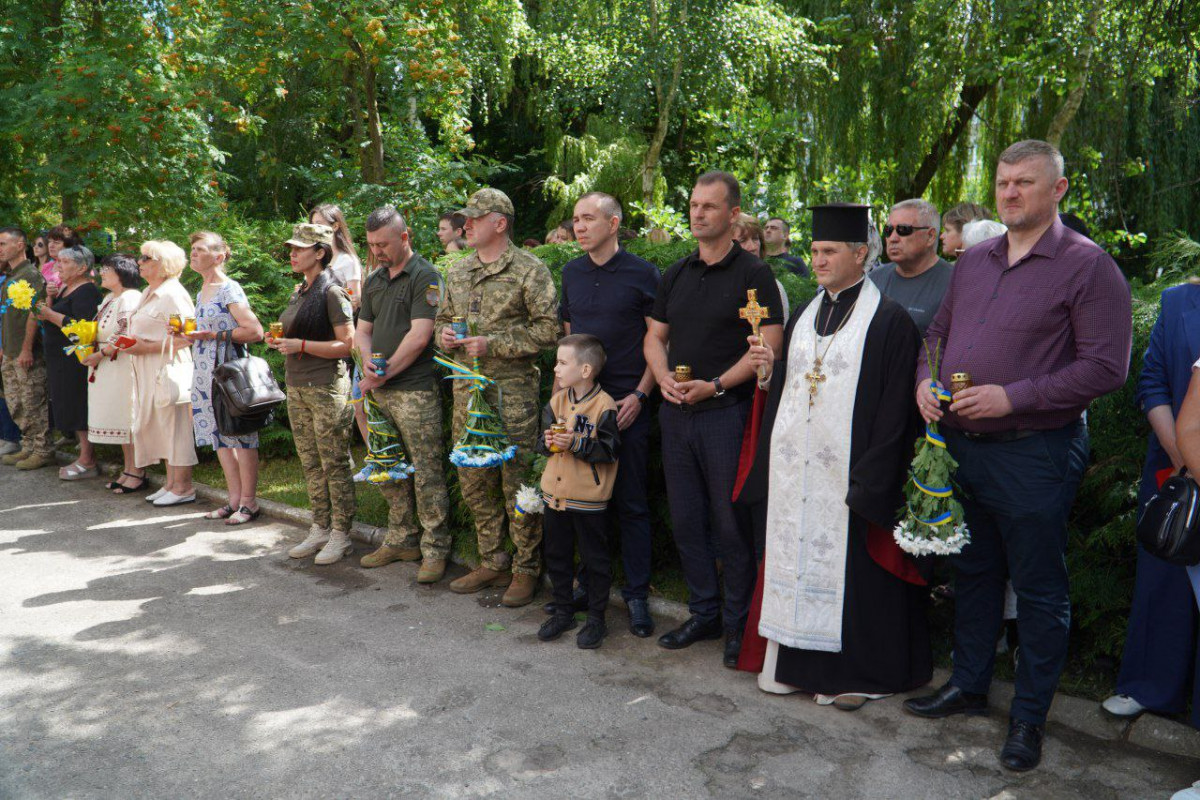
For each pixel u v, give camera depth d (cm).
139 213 1009
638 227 1716
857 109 1448
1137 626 328
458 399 466
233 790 297
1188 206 1412
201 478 725
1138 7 1003
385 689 368
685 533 407
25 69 1097
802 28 1442
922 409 318
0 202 1271
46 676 383
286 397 547
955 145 1548
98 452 796
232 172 1570
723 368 387
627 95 1467
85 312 706
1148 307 365
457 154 1305
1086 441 321
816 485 347
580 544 407
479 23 1359
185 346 648
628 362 424
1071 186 1257
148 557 540
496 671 385
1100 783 298
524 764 311
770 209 870
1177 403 309
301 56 1029
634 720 341
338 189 1140
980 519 328
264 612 454
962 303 323
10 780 304
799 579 350
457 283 457
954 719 341
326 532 547
